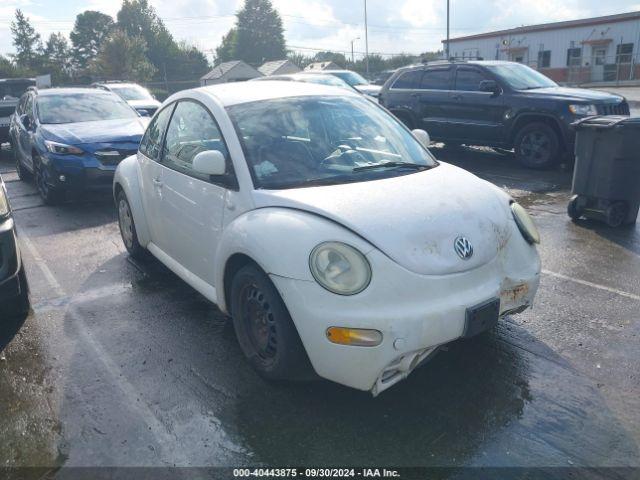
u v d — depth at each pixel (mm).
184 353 3805
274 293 3104
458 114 10766
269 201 3326
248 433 2975
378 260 2875
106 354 3834
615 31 37688
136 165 5199
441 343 2930
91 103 9445
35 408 3266
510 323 4082
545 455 2744
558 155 9578
